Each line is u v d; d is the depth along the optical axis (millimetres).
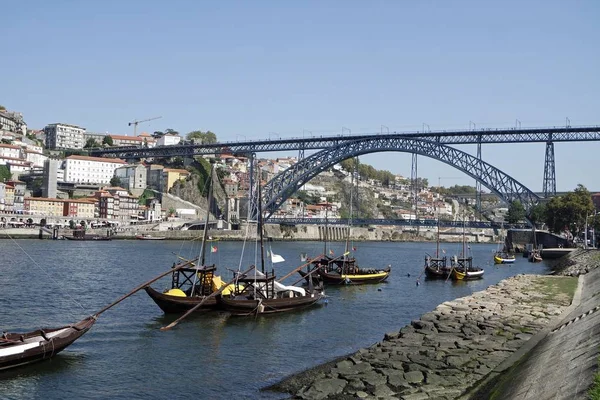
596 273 61281
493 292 49750
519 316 37156
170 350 34406
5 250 113938
